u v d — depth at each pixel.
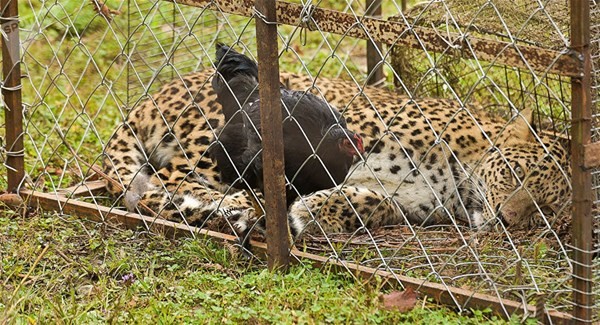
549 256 15.67
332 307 13.48
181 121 19.44
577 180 12.04
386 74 25.31
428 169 19.05
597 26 13.95
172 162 19.33
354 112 19.55
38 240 16.56
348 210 18.16
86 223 17.42
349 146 15.04
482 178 18.62
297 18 14.05
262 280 14.50
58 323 13.29
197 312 13.59
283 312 13.36
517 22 16.64
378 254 15.58
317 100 15.48
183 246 16.12
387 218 18.64
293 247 15.39
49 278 15.30
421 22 17.61
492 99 22.03
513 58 12.33
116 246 16.50
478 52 12.63
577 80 11.76
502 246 16.28
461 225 18.73
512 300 13.52
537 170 17.83
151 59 23.47
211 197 18.11
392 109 19.55
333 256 15.07
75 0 26.73
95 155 21.47
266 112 14.38
